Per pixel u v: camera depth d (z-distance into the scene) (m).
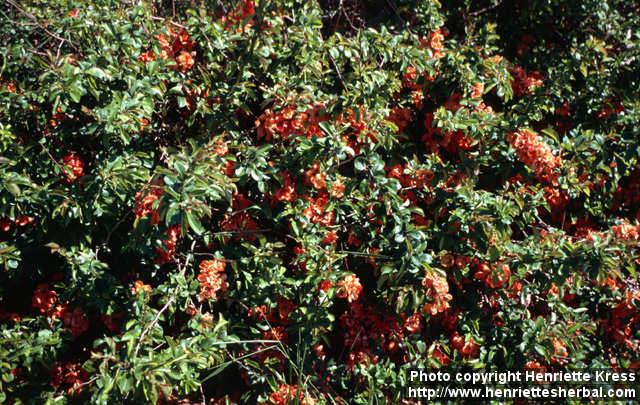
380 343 1.85
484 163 1.84
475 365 1.75
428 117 1.93
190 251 1.73
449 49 2.01
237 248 1.77
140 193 1.62
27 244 1.75
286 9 1.85
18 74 1.79
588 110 2.08
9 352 1.67
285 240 1.83
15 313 1.80
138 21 1.79
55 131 1.74
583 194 2.03
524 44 2.30
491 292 1.81
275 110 1.77
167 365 1.54
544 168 1.82
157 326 1.62
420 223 1.86
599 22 2.22
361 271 1.86
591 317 1.91
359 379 1.76
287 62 1.83
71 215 1.65
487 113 1.86
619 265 1.72
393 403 1.74
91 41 1.76
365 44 1.84
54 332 1.72
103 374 1.52
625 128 2.03
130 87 1.69
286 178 1.74
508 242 1.73
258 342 1.78
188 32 1.80
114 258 1.77
